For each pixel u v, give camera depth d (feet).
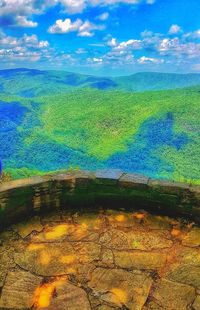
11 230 13.32
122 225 13.70
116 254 12.07
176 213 14.16
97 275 11.04
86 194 14.49
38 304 9.84
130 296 10.21
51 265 11.46
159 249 12.40
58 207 14.48
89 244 12.57
